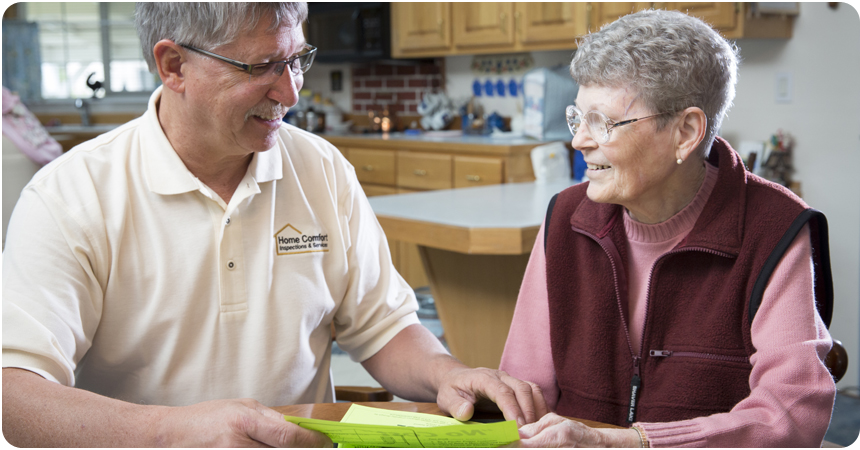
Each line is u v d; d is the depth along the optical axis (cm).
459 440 90
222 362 120
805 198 322
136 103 677
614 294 120
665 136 106
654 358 116
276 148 126
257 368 121
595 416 121
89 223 110
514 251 213
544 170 374
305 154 132
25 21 654
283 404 124
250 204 121
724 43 106
